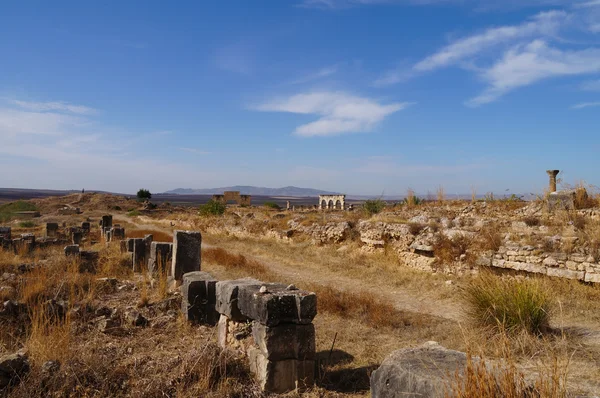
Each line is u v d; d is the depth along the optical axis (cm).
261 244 2538
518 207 1808
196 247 1184
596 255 1043
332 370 662
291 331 589
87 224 3381
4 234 2239
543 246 1171
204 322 877
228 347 673
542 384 320
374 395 390
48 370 563
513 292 795
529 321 739
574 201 1509
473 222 1641
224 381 578
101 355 633
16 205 6781
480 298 832
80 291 1048
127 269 1543
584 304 955
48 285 1043
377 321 914
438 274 1414
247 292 634
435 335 823
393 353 407
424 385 334
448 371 349
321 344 794
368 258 1777
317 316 977
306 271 1702
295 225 2667
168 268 1301
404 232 1686
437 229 1599
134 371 592
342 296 1127
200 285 889
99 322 831
